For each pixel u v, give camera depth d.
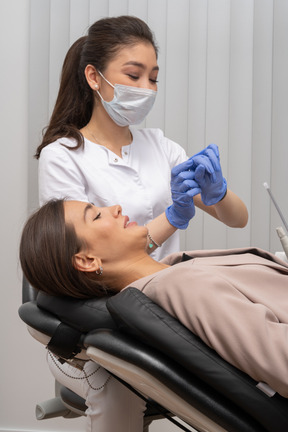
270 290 1.11
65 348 1.15
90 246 1.18
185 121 2.53
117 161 1.72
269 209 2.47
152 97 1.67
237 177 2.50
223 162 2.51
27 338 2.73
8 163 2.68
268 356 0.89
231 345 0.91
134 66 1.64
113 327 1.08
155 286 1.03
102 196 1.67
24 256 1.19
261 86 2.47
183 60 2.54
